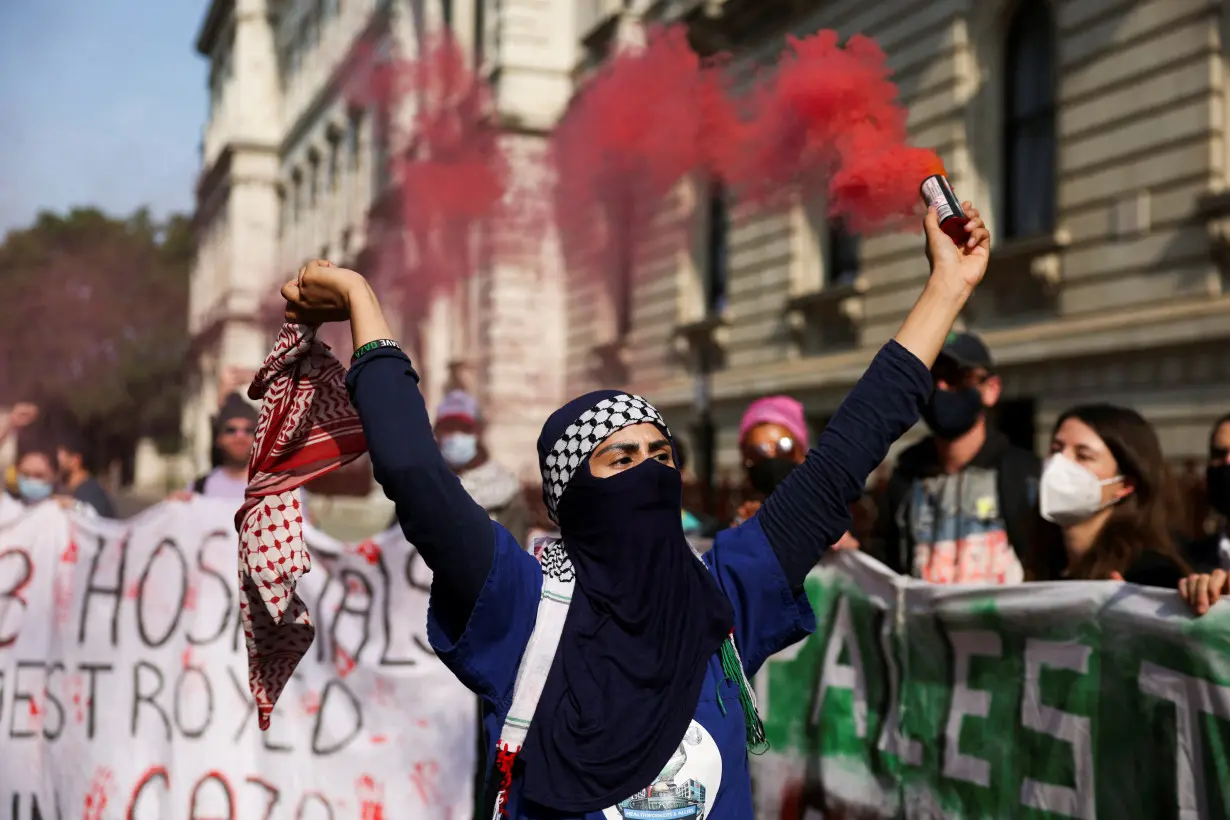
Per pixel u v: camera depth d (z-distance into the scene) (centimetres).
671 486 181
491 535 179
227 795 407
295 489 192
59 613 439
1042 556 345
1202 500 589
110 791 418
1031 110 1134
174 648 421
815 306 1429
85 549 438
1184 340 903
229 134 5078
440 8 2522
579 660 175
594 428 183
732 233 1609
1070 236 1041
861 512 853
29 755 436
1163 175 943
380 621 415
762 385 1510
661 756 170
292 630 195
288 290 192
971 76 1173
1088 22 1023
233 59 5275
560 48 2169
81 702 429
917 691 328
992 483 360
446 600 179
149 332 5653
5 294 5381
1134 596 265
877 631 345
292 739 409
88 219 5603
